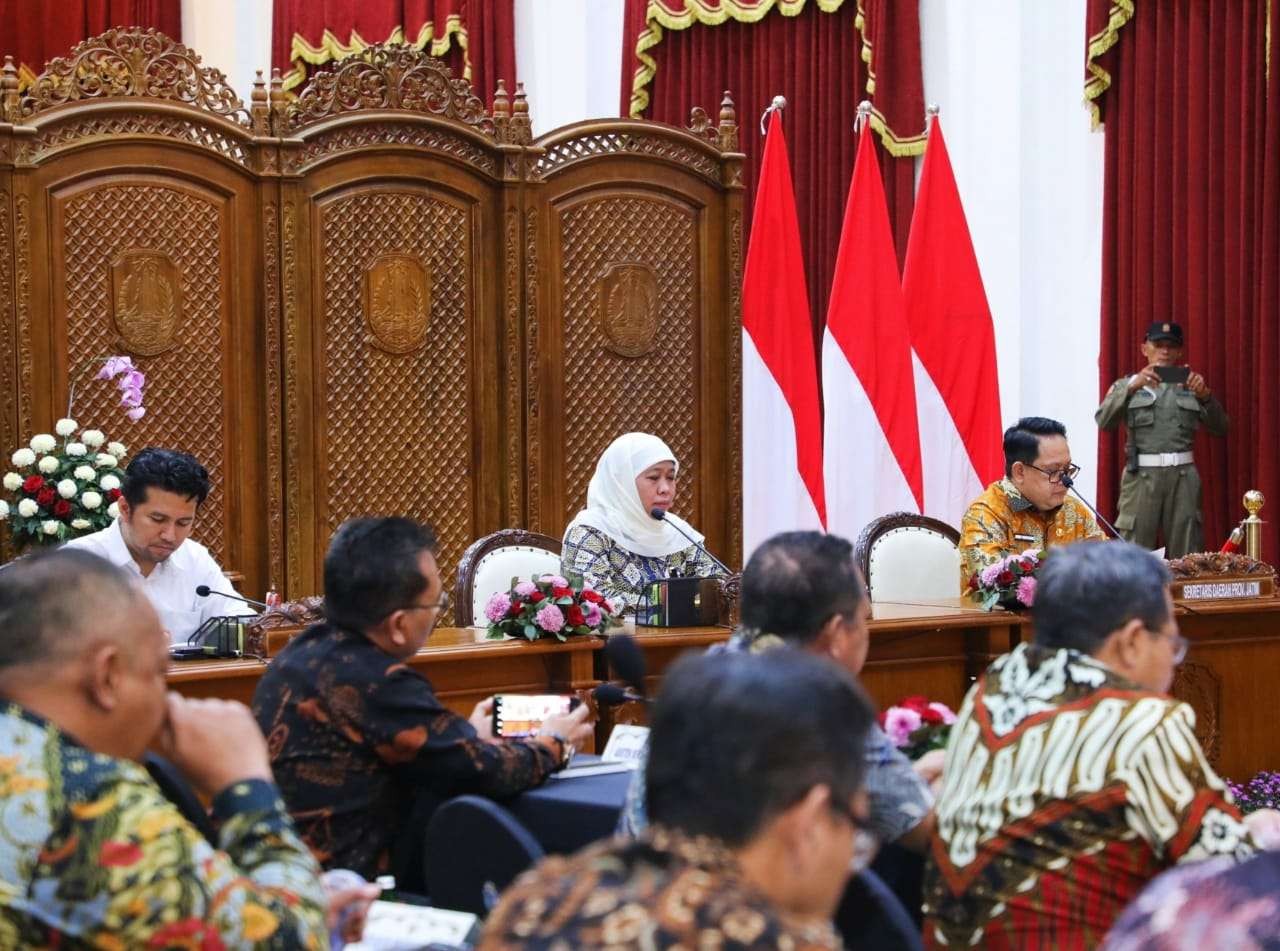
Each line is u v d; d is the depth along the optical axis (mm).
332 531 7840
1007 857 2744
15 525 6875
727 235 8438
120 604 2258
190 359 7586
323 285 7766
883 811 2975
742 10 10930
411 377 7953
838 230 10750
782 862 1744
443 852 2859
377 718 3393
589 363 8203
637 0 11336
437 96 7961
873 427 8180
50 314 7297
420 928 2752
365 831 3436
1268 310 8969
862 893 2381
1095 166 9781
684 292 8375
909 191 10414
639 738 3979
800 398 8219
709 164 8398
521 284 8086
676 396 8375
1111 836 2697
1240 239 9086
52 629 2209
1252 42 9008
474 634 5465
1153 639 2881
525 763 3494
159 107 7438
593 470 8242
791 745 1737
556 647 5227
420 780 3447
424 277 7941
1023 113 9992
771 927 1599
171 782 2826
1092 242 9812
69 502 6809
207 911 2117
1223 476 9281
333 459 7828
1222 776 6254
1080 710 2768
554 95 11984
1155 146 9359
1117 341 9562
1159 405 9070
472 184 8023
